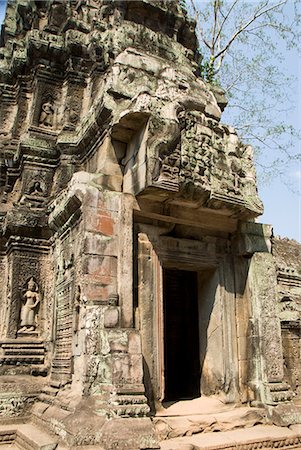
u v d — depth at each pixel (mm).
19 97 11594
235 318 8469
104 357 6395
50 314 8758
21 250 9141
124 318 6891
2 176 10648
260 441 6582
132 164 7699
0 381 7926
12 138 11188
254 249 8633
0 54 13070
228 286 8555
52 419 6559
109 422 5781
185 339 10312
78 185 7438
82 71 11352
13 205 9672
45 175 10109
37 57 11328
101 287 6941
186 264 8250
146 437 5719
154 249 7801
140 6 12117
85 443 5633
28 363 8445
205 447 6082
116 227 7312
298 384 10078
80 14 12031
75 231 7668
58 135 10586
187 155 7574
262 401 7797
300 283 12641
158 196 7430
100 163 8242
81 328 6785
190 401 7895
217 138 8273
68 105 10922
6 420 7453
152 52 11453
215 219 8461
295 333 10445
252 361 8148
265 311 8320
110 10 11828
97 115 8203
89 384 6414
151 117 7277
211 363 8250
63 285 8047
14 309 8789
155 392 7109
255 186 8523
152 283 7609
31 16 12812
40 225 9242
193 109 7992
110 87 7910
